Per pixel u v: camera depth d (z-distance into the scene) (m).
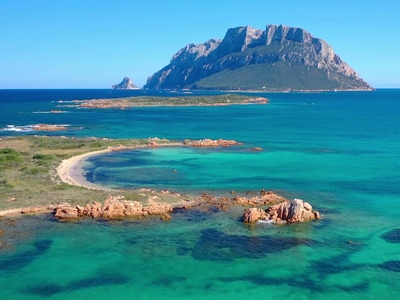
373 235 53.53
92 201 62.72
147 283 41.78
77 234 52.69
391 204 66.44
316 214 59.59
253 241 51.34
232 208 63.44
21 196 65.50
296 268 44.94
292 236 53.00
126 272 43.69
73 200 63.28
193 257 47.06
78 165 92.81
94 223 56.50
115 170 89.06
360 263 46.06
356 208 64.44
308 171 89.38
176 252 48.22
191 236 52.62
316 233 54.06
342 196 70.94
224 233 53.69
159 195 67.75
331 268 44.97
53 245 49.41
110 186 75.69
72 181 78.19
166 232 53.78
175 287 41.16
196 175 85.44
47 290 40.25
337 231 54.78
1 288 40.38
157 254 47.62
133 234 53.00
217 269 44.53
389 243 51.09
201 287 41.19
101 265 44.97
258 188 75.88
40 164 89.25
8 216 58.03
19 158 93.69
